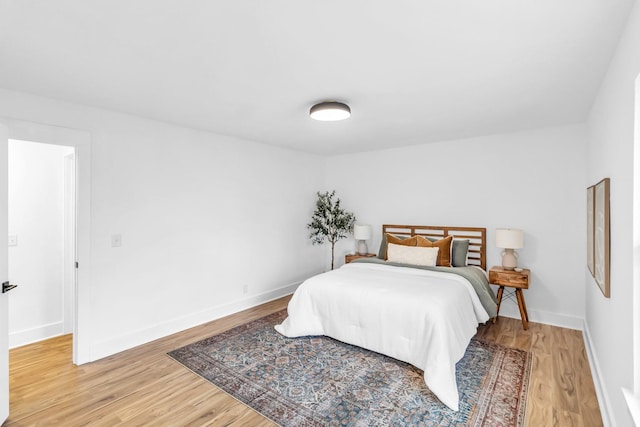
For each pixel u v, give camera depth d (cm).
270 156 479
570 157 368
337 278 353
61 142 276
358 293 311
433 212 467
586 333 324
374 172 525
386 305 290
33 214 338
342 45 184
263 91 256
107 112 304
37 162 342
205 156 390
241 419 211
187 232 373
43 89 251
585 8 149
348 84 242
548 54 195
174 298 360
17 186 329
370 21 160
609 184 204
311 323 336
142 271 332
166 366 280
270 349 311
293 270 522
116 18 157
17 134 253
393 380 255
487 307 347
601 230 220
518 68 215
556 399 230
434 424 204
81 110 288
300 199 535
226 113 316
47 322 348
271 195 481
